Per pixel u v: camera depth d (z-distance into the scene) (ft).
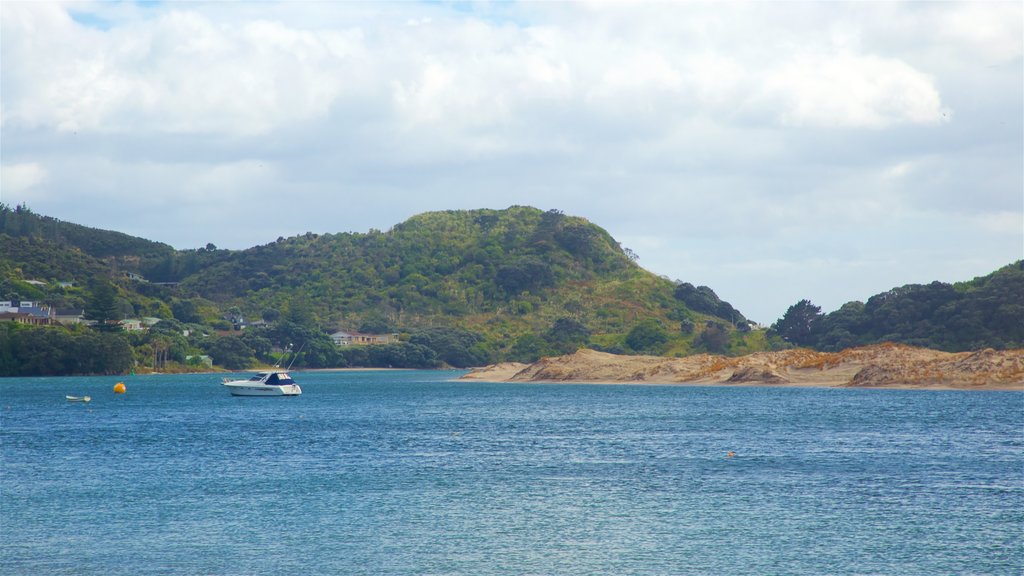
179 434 274.16
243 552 125.90
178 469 197.77
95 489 172.14
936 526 137.39
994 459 203.31
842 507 151.33
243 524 141.69
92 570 118.11
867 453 214.90
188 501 160.04
